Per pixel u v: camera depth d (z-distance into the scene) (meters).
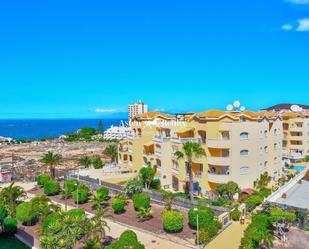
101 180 77.19
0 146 171.62
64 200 65.44
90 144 176.75
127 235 37.69
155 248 41.66
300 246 40.41
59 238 33.50
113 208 56.09
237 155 63.12
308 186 60.00
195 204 55.59
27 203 52.44
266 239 39.62
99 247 37.12
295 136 106.56
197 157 65.56
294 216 43.03
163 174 72.44
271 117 73.50
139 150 83.56
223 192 59.28
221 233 45.38
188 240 43.62
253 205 54.16
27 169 101.69
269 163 72.25
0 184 83.19
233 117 64.50
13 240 46.84
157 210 57.38
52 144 179.38
